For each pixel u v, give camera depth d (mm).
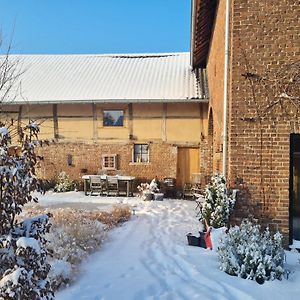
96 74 20844
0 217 3623
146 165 18375
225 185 7871
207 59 17375
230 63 8047
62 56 23562
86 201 15734
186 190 17406
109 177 17328
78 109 18906
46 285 3588
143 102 17938
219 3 10273
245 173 7805
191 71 20203
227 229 7539
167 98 17594
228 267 6098
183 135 18125
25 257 3527
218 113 10555
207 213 7957
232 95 7879
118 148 18609
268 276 5867
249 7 7848
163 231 9492
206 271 6117
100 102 18141
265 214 7719
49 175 19109
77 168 18938
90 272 6199
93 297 5125
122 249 7715
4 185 3611
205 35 14328
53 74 21078
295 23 7707
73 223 8281
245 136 7816
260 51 7805
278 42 7750
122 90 18766
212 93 13945
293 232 7879
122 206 12586
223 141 8266
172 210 13062
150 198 15945
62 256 6289
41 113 19062
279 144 7711
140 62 22156
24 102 17609
